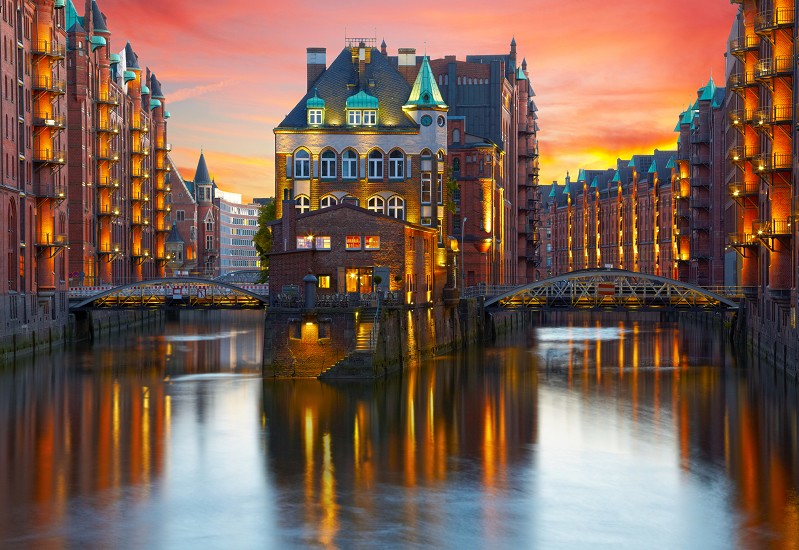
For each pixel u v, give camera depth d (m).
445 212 101.31
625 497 39.72
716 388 66.81
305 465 44.81
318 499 39.53
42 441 49.44
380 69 103.31
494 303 106.25
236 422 54.00
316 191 99.12
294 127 98.94
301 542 34.59
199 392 63.97
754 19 80.88
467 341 100.75
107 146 122.69
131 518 37.19
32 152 90.69
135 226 141.25
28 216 88.50
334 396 61.94
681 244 156.88
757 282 87.12
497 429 52.59
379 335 69.75
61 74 102.56
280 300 69.62
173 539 34.97
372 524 36.44
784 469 43.91
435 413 57.03
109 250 122.38
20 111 87.25
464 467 44.44
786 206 71.94
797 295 66.31
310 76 109.94
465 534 35.38
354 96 100.00
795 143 69.00
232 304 94.69
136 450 47.53
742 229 93.12
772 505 38.56
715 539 34.84
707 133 139.38
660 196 197.62
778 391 65.06
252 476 42.94
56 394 63.69
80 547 34.19
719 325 129.75
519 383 69.69
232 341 104.94
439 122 100.00
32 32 91.31
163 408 58.09
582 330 128.38
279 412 56.81
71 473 43.34
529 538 34.97
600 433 51.56
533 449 47.91
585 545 34.31
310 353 68.50
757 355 86.25
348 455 46.72
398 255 75.00
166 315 154.00
